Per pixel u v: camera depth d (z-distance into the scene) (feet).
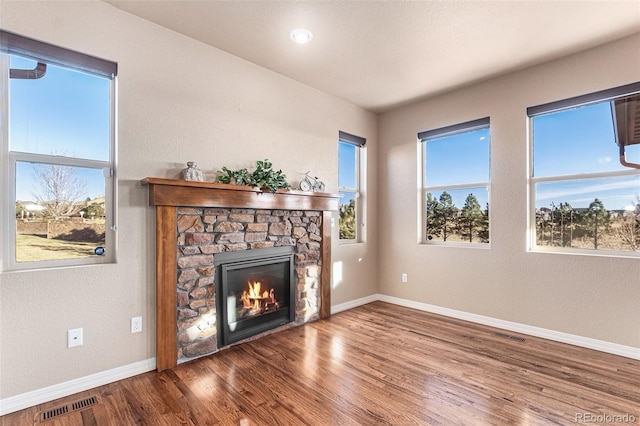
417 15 7.60
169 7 7.37
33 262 6.69
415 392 6.88
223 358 8.52
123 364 7.50
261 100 10.29
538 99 10.16
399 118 13.99
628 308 8.61
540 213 10.39
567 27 8.11
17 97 6.55
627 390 6.95
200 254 8.61
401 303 13.88
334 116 12.78
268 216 10.25
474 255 11.66
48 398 6.53
